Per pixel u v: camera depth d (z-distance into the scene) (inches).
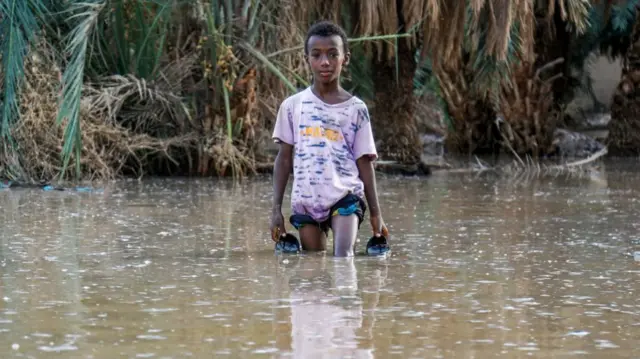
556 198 618.2
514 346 261.7
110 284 340.2
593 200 605.9
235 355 251.3
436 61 784.9
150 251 410.0
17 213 528.4
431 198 618.8
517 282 347.3
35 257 393.1
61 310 300.0
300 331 275.1
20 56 691.4
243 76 765.9
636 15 986.1
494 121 1042.7
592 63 1206.9
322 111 423.2
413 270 370.3
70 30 769.6
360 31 759.7
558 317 295.3
